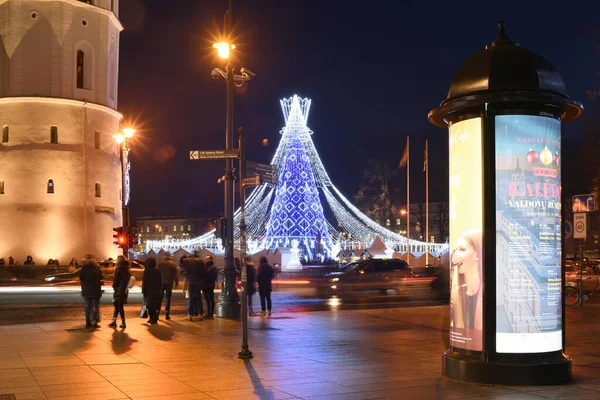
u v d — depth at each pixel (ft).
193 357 38.42
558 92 31.14
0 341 45.75
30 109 177.06
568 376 30.71
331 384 30.37
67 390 28.78
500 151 30.91
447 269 100.78
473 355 31.04
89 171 182.50
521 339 30.22
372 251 190.29
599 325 56.95
